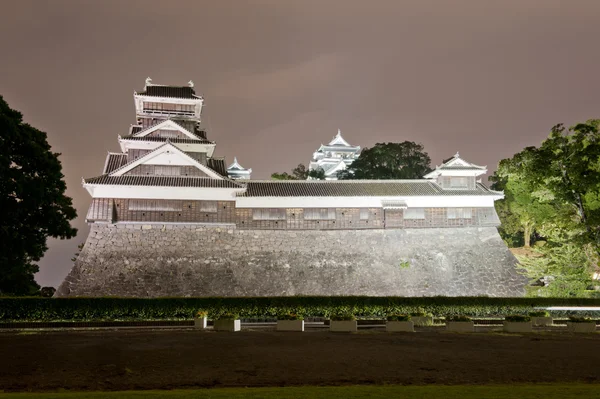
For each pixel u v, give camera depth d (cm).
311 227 6238
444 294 5994
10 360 2134
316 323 4019
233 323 3262
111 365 2066
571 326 3400
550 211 7050
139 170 6081
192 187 5944
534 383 1856
